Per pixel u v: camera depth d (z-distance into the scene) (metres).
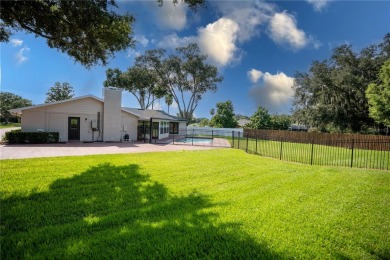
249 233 3.05
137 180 5.94
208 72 40.31
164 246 2.68
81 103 17.53
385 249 2.81
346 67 26.42
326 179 6.57
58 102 16.50
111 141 18.67
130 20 7.29
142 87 40.50
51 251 2.52
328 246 2.81
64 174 6.26
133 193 4.83
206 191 5.13
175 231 3.06
